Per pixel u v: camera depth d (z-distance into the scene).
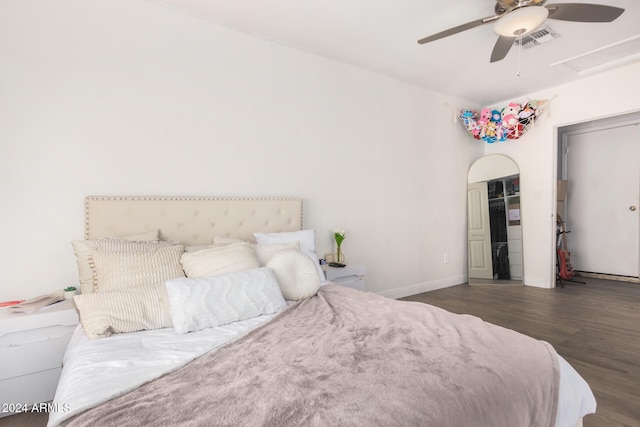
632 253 4.75
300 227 3.02
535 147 4.39
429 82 3.95
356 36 2.85
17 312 1.74
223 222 2.61
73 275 2.12
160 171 2.41
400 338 1.32
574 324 2.93
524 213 4.53
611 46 3.09
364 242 3.61
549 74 3.74
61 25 2.08
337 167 3.38
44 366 1.75
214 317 1.58
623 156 4.79
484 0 2.34
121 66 2.27
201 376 1.06
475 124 4.39
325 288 2.29
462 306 3.51
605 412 1.69
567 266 4.84
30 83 2.00
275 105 2.96
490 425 0.90
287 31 2.77
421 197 4.15
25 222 1.99
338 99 3.37
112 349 1.31
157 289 1.66
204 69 2.59
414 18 2.58
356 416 0.81
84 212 2.15
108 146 2.23
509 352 1.18
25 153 1.99
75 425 0.82
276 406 0.86
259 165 2.87
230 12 2.49
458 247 4.62
